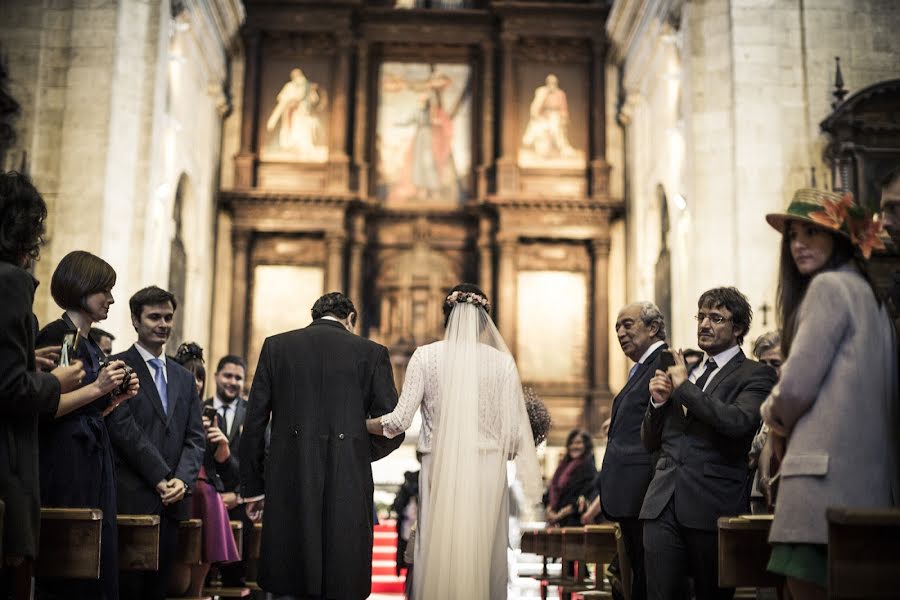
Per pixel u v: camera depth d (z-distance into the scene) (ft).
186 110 64.39
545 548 25.71
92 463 15.94
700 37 51.83
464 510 17.30
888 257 41.09
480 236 75.20
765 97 49.93
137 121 51.85
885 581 10.58
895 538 10.63
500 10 76.02
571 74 77.36
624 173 75.87
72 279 16.93
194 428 20.48
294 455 17.85
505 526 18.06
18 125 49.88
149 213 51.37
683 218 59.36
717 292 17.89
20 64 50.42
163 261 57.36
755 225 48.75
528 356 73.31
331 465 17.80
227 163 74.90
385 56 78.38
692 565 16.97
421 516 18.11
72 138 49.78
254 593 29.32
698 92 51.29
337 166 73.97
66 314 17.15
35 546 12.73
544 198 73.31
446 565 17.07
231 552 23.43
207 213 70.64
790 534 11.36
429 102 78.13
